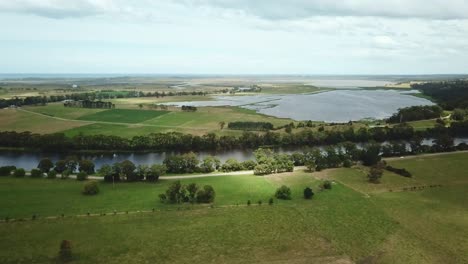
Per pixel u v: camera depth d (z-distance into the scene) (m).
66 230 107.75
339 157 187.88
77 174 163.12
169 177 166.12
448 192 145.00
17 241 100.25
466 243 102.81
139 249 97.56
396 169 172.50
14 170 166.12
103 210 123.19
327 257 94.81
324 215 121.25
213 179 161.88
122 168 158.12
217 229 110.12
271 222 115.44
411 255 96.25
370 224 114.44
